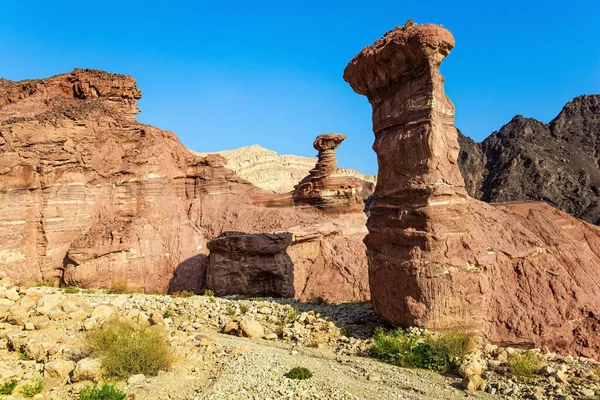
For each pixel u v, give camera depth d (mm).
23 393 12148
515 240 20297
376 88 19812
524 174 91062
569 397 11578
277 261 34750
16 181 34125
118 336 14820
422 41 17047
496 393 12523
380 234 19312
